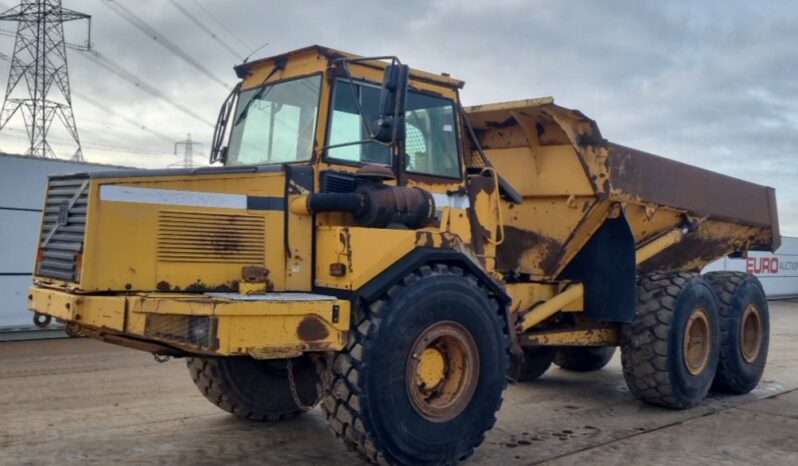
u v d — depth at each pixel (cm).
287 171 487
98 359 927
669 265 822
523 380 838
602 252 696
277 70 546
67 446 541
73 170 1116
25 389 740
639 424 650
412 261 482
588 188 660
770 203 918
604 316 696
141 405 676
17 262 1072
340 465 514
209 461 515
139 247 446
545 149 689
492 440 588
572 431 621
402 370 466
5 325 1062
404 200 492
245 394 601
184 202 459
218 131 577
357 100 502
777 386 849
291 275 484
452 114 571
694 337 732
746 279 816
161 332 428
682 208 751
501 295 535
